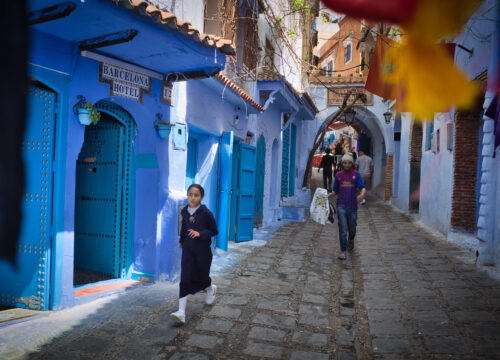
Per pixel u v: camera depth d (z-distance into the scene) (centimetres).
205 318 442
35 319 416
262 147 1109
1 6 95
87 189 620
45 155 444
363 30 1123
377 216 1309
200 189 445
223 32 794
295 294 549
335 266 715
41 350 346
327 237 998
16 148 94
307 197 1603
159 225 578
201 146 787
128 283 564
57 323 409
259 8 972
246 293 539
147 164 580
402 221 1188
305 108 1355
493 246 630
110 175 602
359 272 672
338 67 2398
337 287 593
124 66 505
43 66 411
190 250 430
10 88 94
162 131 564
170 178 595
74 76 446
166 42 440
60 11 343
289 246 878
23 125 95
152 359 342
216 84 704
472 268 625
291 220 1272
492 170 631
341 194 780
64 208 446
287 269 683
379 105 1711
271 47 1172
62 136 441
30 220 447
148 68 545
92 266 614
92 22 382
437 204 1005
